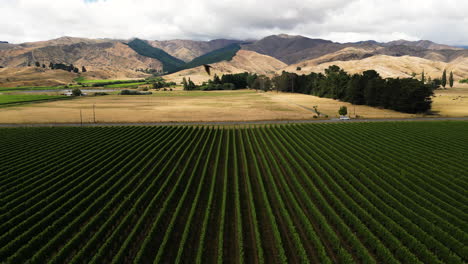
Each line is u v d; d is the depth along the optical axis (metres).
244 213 34.59
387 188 38.38
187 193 39.25
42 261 25.36
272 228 30.53
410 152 54.66
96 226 31.53
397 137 67.06
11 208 34.19
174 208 35.91
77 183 42.22
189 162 51.88
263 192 37.62
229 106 137.62
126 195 39.66
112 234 28.08
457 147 57.69
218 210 35.34
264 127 85.94
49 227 29.16
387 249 25.06
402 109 110.44
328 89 172.50
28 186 39.16
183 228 31.31
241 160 55.53
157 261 24.22
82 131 75.94
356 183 40.56
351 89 136.38
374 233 29.52
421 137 66.44
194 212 33.59
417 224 30.02
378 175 44.31
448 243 26.23
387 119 96.31
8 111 119.69
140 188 40.56
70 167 48.09
